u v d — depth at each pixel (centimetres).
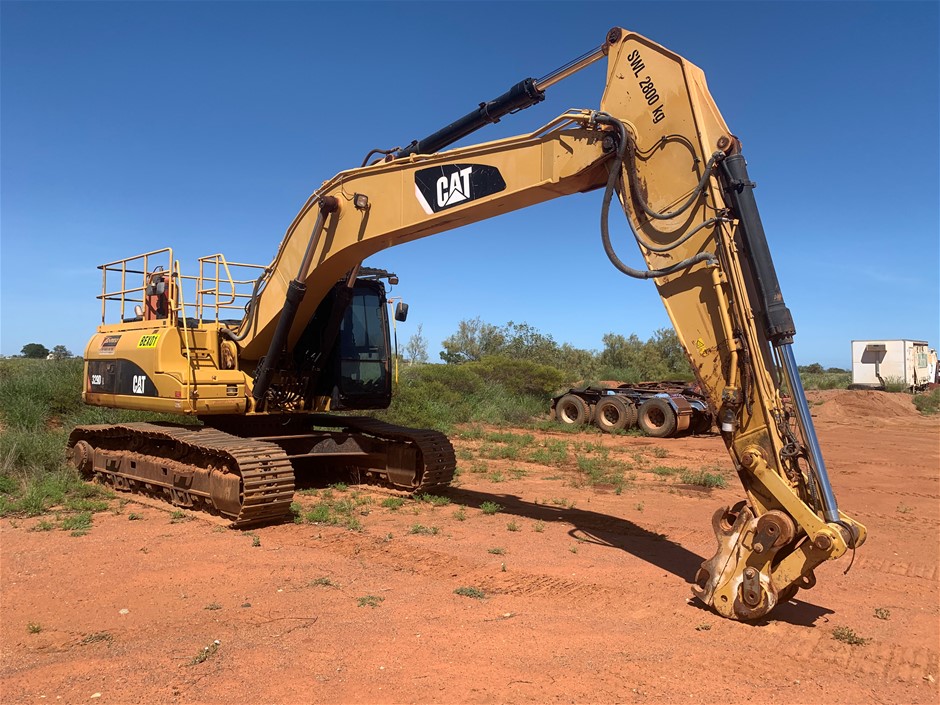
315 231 798
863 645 468
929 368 4047
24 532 748
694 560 676
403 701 372
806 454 480
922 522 894
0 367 1738
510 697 379
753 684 404
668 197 545
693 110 526
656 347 4572
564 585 586
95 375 1066
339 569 624
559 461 1405
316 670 409
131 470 969
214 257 977
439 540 733
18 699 372
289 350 925
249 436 1008
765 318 493
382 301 1020
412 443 989
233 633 468
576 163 585
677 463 1410
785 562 486
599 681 401
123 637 460
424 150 752
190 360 894
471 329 4316
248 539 728
